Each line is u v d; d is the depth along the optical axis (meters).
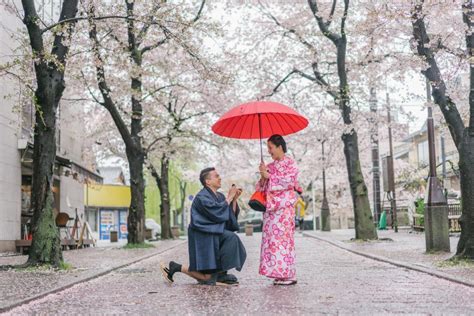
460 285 7.02
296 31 20.48
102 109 26.33
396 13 10.69
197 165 44.41
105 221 42.00
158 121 23.31
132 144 20.11
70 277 8.98
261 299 6.21
